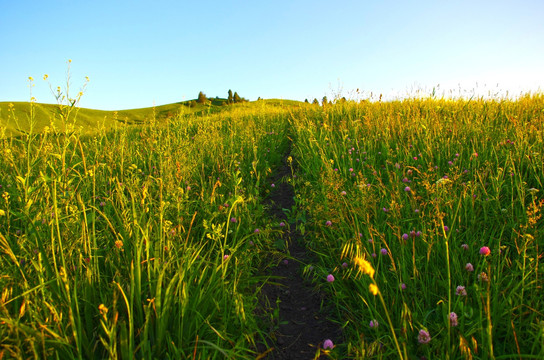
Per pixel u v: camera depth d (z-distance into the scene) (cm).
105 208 332
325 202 388
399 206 332
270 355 225
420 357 195
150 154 546
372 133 626
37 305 195
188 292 224
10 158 382
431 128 575
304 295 291
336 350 221
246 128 812
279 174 615
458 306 214
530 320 202
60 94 223
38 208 272
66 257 236
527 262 247
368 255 272
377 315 228
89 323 197
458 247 273
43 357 173
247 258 303
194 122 1126
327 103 986
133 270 221
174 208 337
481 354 188
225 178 496
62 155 230
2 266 221
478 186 369
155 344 196
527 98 783
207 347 187
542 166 364
